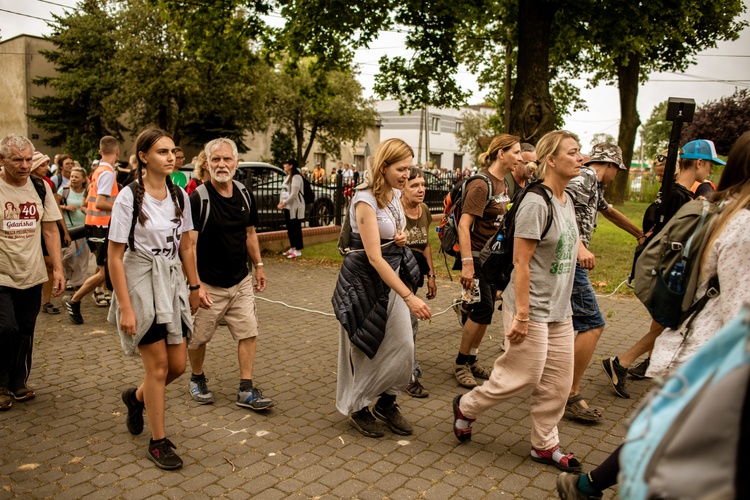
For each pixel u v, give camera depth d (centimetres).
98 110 3073
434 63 1551
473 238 449
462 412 356
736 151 234
